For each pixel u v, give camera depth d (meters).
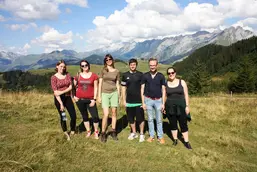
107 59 6.62
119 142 6.76
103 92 6.74
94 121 6.83
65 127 6.36
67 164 4.83
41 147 5.35
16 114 8.76
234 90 61.16
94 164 5.00
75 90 6.81
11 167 4.26
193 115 10.68
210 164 5.61
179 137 7.58
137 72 6.96
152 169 5.17
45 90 18.00
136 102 6.94
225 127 9.16
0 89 14.93
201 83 54.16
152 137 7.05
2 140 5.48
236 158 6.30
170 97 6.62
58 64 6.30
